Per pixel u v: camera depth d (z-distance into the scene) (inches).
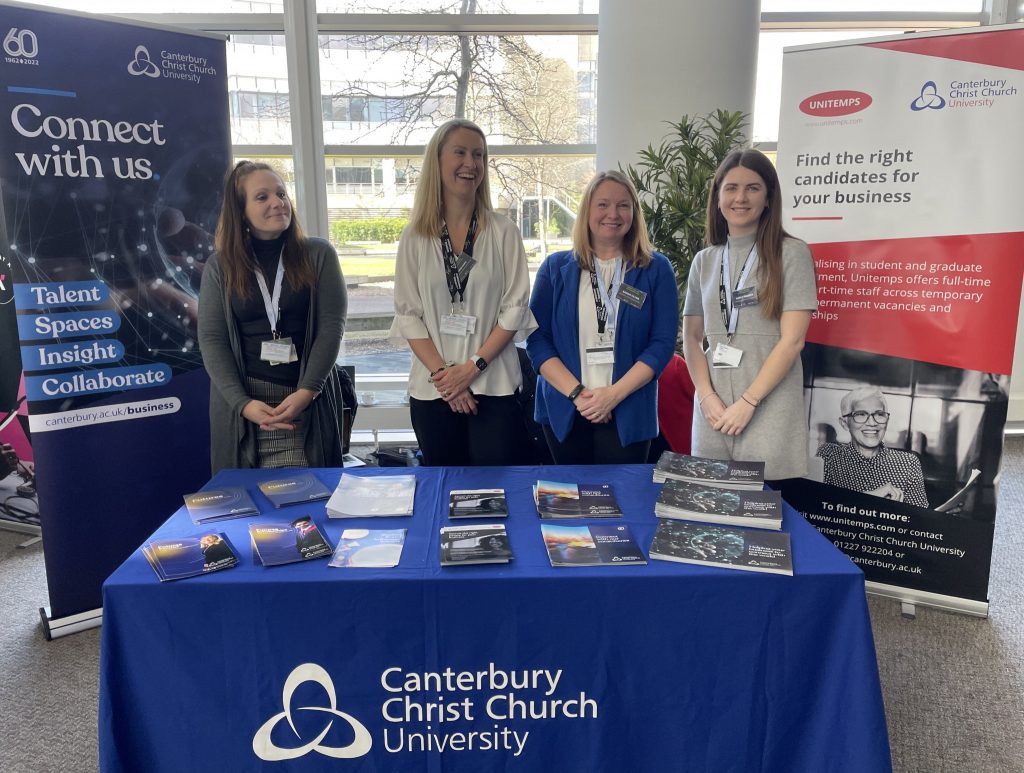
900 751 75.0
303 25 171.5
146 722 55.4
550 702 56.6
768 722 57.1
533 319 89.9
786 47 101.7
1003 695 84.7
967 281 96.3
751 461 78.8
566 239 190.4
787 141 103.8
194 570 54.6
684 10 144.3
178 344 107.3
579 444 91.3
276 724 55.7
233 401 88.2
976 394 98.4
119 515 104.2
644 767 58.1
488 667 55.6
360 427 182.9
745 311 86.0
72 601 101.0
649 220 141.0
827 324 105.6
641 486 74.2
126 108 98.0
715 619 55.3
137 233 101.2
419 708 56.2
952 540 102.8
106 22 94.9
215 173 108.1
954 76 92.8
